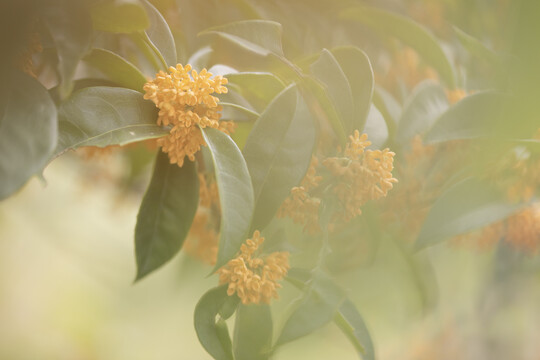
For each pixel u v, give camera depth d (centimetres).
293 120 49
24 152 40
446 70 61
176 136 46
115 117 46
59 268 173
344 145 50
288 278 49
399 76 66
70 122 45
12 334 169
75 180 76
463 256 104
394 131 59
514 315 104
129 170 71
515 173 54
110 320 175
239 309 50
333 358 130
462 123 51
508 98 41
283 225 57
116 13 46
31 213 97
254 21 50
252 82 50
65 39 43
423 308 72
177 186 51
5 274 167
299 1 61
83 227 107
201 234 58
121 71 49
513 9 41
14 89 41
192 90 46
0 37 41
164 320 160
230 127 48
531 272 90
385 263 80
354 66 51
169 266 136
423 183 59
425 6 69
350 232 61
